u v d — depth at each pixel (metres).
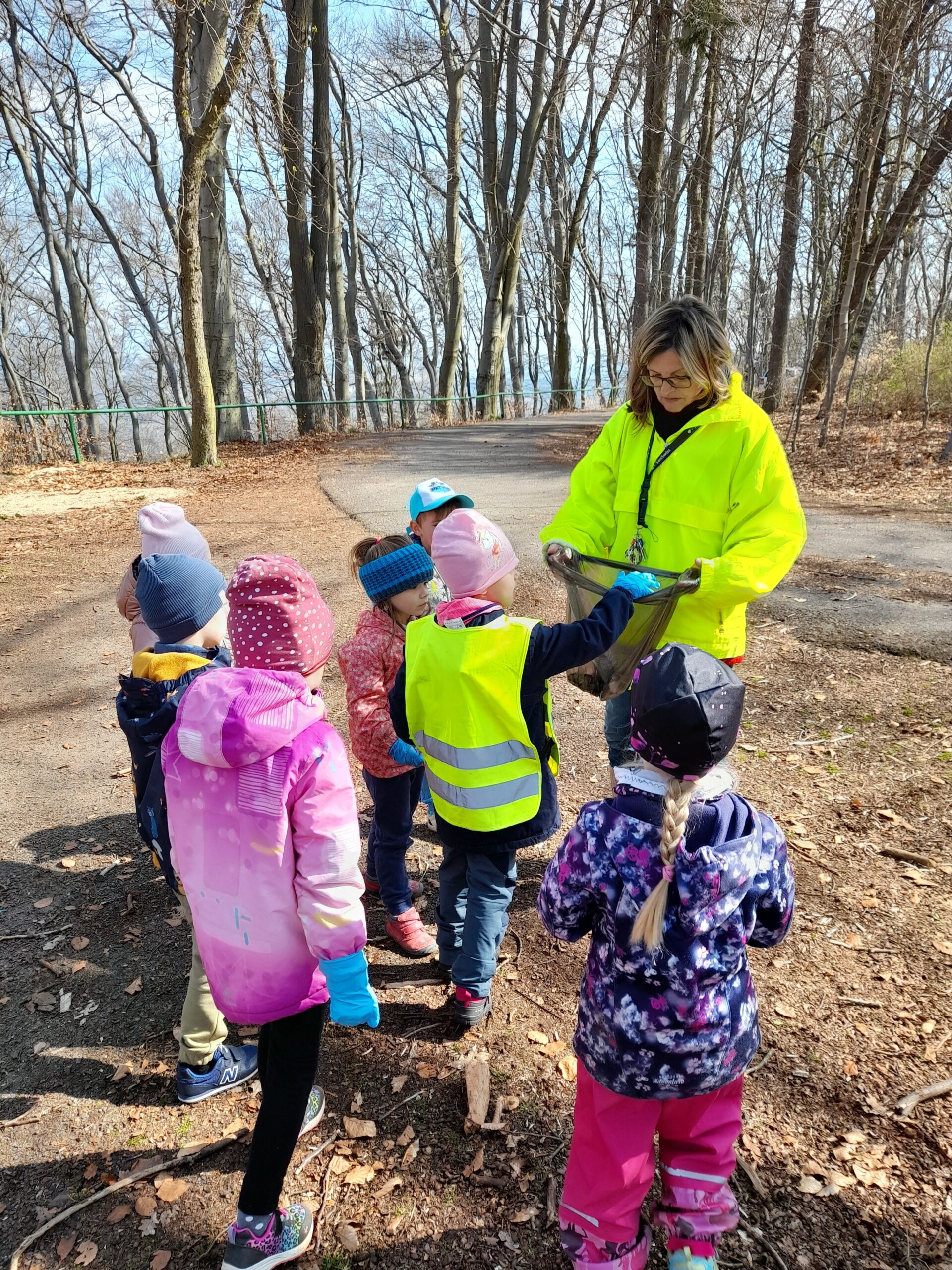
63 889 3.43
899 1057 2.40
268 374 44.94
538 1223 2.04
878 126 12.15
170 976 2.94
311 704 1.77
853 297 17.86
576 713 4.87
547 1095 2.39
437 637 2.29
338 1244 2.02
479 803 2.34
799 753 4.15
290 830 1.76
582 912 1.72
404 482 12.33
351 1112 2.37
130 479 13.38
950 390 15.82
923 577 6.61
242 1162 2.25
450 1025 2.66
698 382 2.43
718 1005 1.67
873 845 3.38
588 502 2.90
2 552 8.70
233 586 1.84
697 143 21.12
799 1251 1.92
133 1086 2.51
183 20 12.10
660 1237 1.99
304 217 20.58
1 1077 2.55
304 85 19.98
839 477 11.42
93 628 6.54
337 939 1.73
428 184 37.59
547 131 29.58
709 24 14.55
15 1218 2.13
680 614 2.62
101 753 4.62
